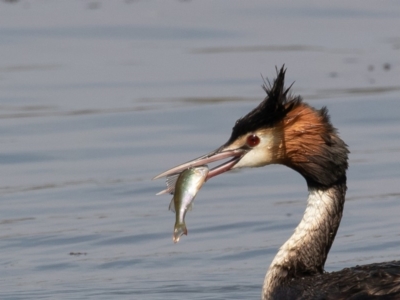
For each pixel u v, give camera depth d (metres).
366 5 29.03
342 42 25.12
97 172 17.55
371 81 21.88
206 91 21.53
